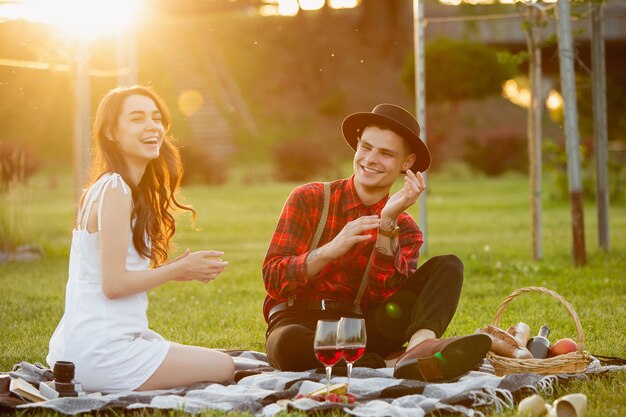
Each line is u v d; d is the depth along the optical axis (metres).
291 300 4.65
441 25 34.41
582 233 9.70
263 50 43.97
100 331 4.14
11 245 11.77
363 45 44.72
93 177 4.34
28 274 10.02
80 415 3.75
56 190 26.64
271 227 15.91
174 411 3.77
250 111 40.19
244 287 8.92
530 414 3.63
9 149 13.26
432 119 37.50
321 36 44.47
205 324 6.83
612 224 14.98
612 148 24.91
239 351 5.42
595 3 9.75
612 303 7.37
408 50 44.09
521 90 36.12
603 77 10.80
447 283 4.41
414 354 4.13
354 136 4.75
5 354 5.59
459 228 15.43
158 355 4.25
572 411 3.61
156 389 4.24
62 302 7.91
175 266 4.18
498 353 4.43
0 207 12.09
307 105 41.53
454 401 3.85
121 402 3.85
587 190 20.28
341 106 40.78
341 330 3.78
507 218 17.27
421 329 4.30
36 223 16.44
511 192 24.80
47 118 33.88
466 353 4.07
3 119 33.16
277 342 4.43
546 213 17.94
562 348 4.47
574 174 9.60
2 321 6.93
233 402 3.96
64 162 33.69
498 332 4.45
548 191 22.48
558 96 26.00
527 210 19.09
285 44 44.47
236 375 4.62
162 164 4.48
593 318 6.64
